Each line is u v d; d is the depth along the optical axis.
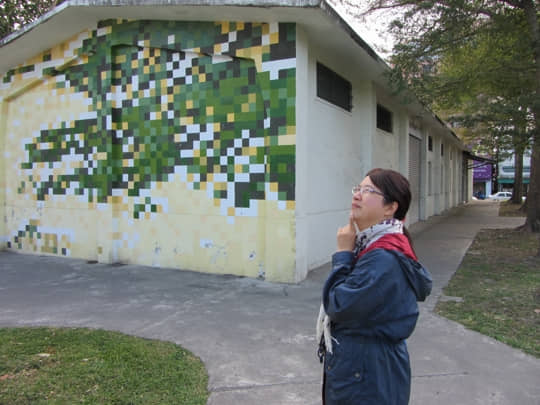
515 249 9.59
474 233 12.62
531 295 5.80
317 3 5.57
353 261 1.82
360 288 1.65
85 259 8.43
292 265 6.35
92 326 4.66
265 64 6.41
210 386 3.31
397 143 12.85
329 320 1.85
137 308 5.33
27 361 3.65
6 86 9.53
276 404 3.06
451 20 8.33
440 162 21.34
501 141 8.40
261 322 4.79
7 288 6.36
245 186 6.79
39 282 6.71
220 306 5.38
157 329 4.57
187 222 7.35
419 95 9.80
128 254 7.98
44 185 9.04
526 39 8.54
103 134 8.05
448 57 10.11
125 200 7.98
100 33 8.01
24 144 9.37
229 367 3.64
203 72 7.11
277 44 6.32
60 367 3.54
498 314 5.03
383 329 1.69
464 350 4.02
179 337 4.34
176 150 7.43
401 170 13.21
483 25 8.82
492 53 9.84
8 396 3.05
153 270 7.41
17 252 9.44
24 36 8.16
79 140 8.48
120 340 4.18
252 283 6.42
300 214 6.41
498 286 6.33
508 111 7.98
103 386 3.23
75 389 3.18
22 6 12.57
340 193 8.65
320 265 7.74
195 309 5.27
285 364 3.71
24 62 9.20
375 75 9.32
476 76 9.19
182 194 7.39
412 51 8.84
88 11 7.40
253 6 5.81
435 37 8.59
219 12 6.32
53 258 8.65
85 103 8.38
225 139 6.94
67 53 8.49
